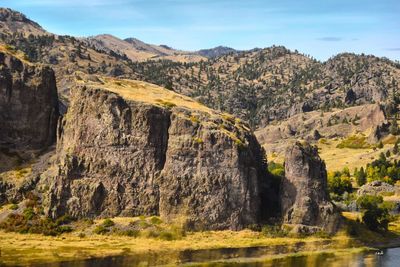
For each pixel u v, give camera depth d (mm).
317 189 163375
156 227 147250
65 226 144875
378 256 139250
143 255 125375
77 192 152750
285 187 164500
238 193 156500
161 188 154500
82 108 163625
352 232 161500
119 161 157250
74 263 114438
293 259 130750
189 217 151000
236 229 153500
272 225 158500
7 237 135250
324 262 129250
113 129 159375
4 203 153875
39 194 155250
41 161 168625
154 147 158500
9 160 167125
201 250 134250
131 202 154000
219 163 157500
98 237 140750
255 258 129500
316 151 169250
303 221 159000
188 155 157375
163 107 163625
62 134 168875
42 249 124688
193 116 165125
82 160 157875
